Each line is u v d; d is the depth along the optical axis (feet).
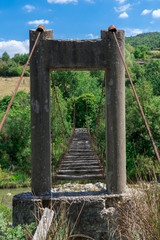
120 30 10.88
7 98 87.56
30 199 10.23
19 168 60.29
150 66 127.65
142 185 7.53
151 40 503.20
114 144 10.66
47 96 10.85
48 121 10.87
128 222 7.70
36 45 10.71
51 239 6.57
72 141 42.88
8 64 213.46
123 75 10.93
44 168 10.62
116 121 10.68
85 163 21.44
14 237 6.98
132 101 55.31
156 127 47.88
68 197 10.31
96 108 83.61
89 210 10.19
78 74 103.14
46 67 10.73
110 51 10.78
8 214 18.43
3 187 49.47
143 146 49.52
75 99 83.66
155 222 6.27
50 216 7.97
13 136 61.36
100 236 10.11
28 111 61.21
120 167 10.64
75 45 10.77
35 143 10.62
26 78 182.80
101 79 122.52
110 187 10.62
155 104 53.88
